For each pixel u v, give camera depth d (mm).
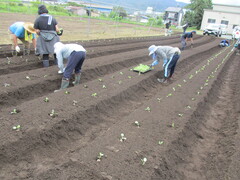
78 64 7086
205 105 7262
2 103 5805
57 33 8844
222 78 11070
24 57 9227
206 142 5449
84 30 21641
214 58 15703
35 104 5547
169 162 4266
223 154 4855
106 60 10672
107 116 6023
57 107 5512
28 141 4223
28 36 8922
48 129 4605
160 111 6141
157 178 3773
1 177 3514
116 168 3760
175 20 67125
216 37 32844
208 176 4289
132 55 12656
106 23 32094
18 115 4934
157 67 10797
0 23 17906
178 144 4879
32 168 3818
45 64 8727
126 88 7422
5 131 4285
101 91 6961
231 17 49594
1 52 9516
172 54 8453
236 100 7953
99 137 4621
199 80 9500
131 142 4543
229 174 4043
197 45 22000
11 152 3934
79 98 6211
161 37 24562
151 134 4930
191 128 5648
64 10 38312
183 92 7820
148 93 8094
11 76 7105
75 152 4363
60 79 7559
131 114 5797
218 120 6633
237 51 19922
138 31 28500
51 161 4090
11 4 31750
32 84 6707
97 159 3941
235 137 5258
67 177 3518
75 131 5074
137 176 3652
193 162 4641
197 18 55312
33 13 27672
